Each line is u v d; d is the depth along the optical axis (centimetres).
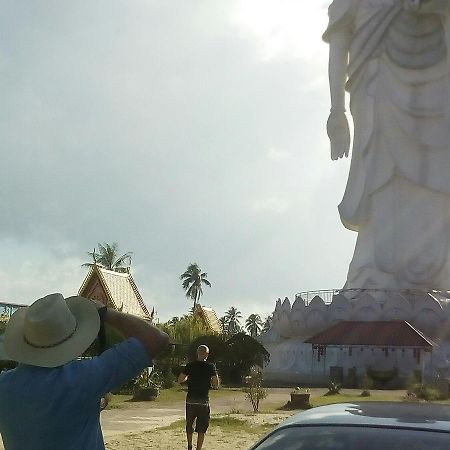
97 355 457
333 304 4909
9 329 448
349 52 5566
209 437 1794
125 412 2572
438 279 5175
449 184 5212
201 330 6225
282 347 5134
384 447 477
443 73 5291
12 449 427
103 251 8481
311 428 515
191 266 12431
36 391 418
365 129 5416
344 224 5494
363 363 4591
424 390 3312
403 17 5391
